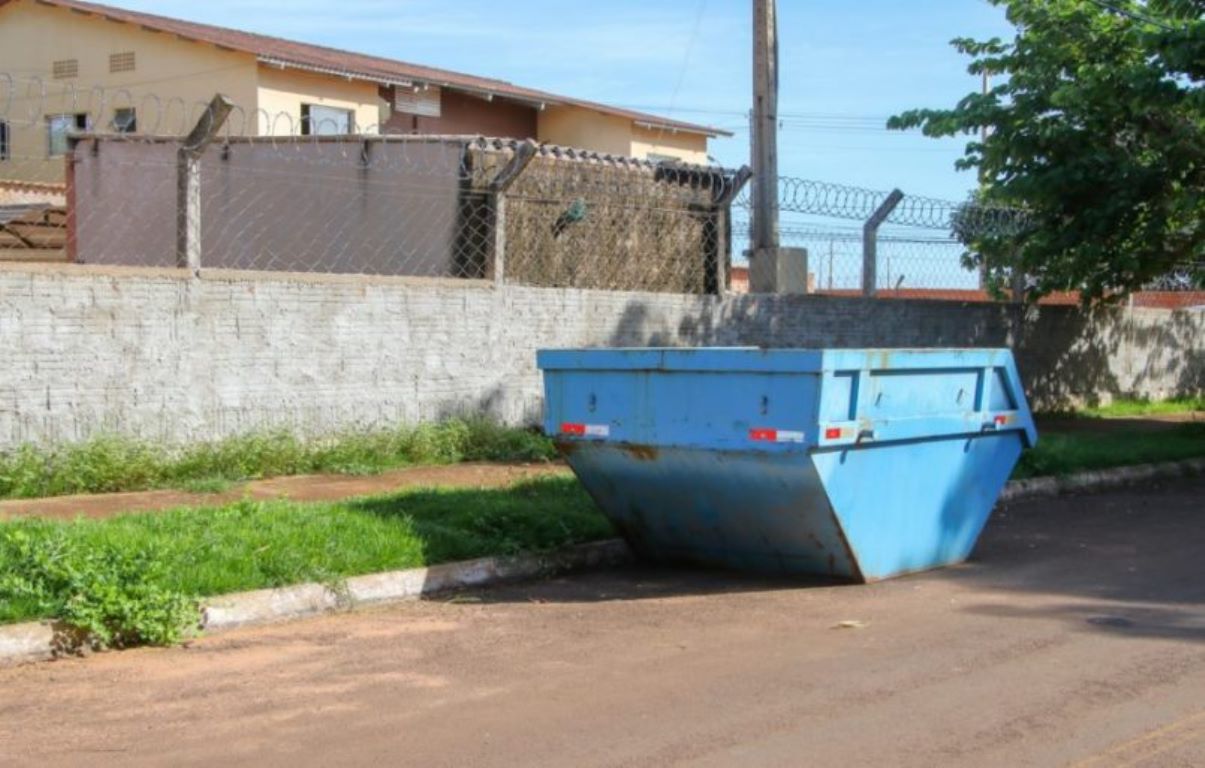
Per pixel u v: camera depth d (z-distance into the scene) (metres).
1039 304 19.38
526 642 7.02
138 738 5.39
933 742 5.31
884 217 16.91
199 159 10.68
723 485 8.32
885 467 8.37
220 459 10.54
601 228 14.21
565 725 5.54
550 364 8.85
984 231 17.38
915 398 8.44
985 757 5.14
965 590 8.32
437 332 12.32
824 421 7.76
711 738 5.36
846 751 5.20
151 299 10.33
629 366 8.49
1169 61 13.76
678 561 9.18
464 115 29.28
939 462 8.81
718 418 8.12
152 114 25.30
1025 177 15.92
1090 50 15.38
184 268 10.59
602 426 8.62
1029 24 15.72
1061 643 6.93
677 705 5.82
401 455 11.79
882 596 8.13
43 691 6.07
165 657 6.69
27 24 26.59
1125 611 7.71
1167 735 5.41
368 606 7.85
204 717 5.68
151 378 10.34
